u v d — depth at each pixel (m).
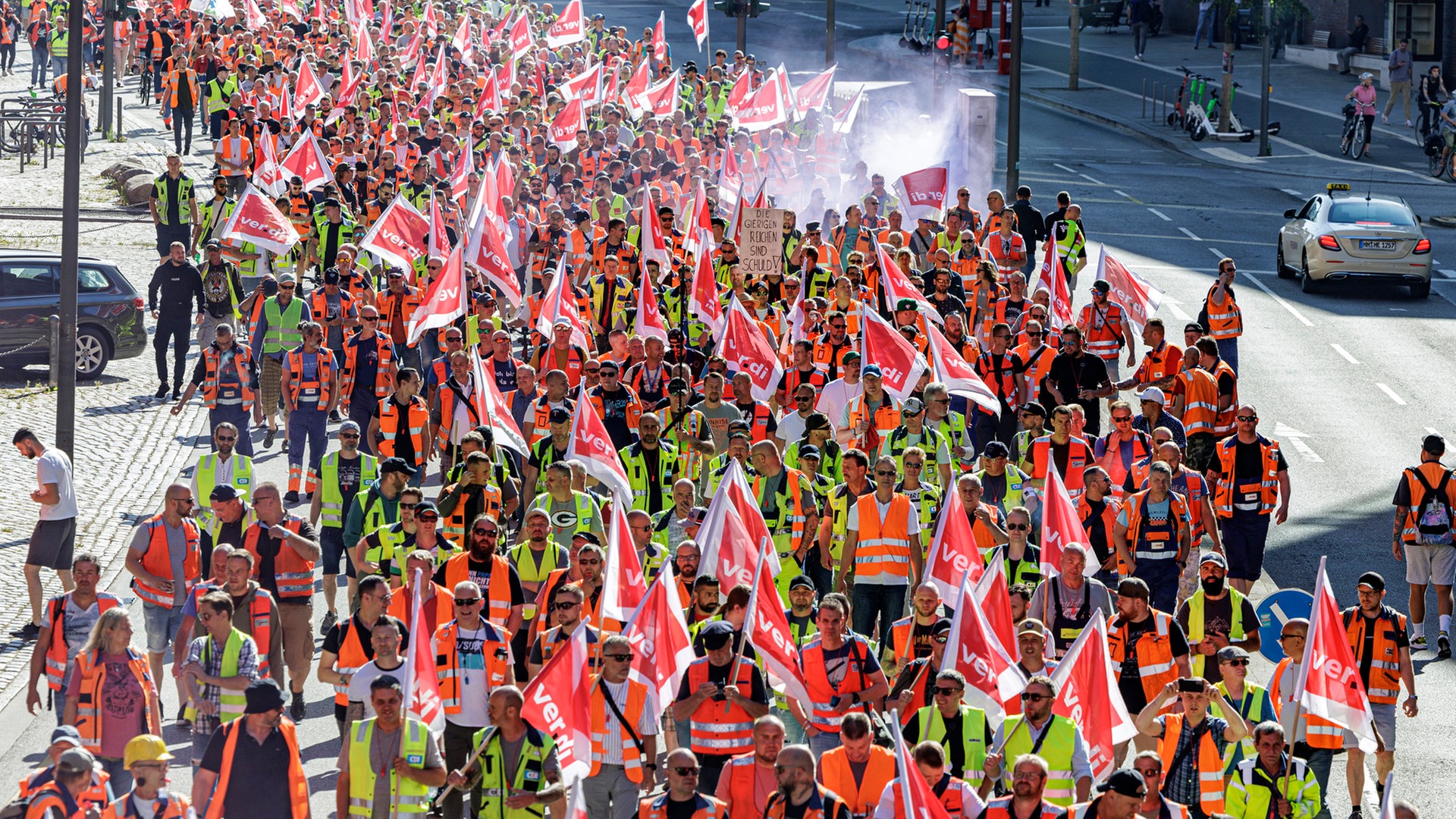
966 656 37.66
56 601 40.88
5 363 83.50
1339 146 173.50
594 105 130.62
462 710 38.28
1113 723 36.94
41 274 84.31
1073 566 43.59
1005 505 53.47
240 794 33.09
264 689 33.19
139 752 32.00
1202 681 36.59
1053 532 44.88
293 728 33.59
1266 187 151.25
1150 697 41.50
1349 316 103.75
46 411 78.50
